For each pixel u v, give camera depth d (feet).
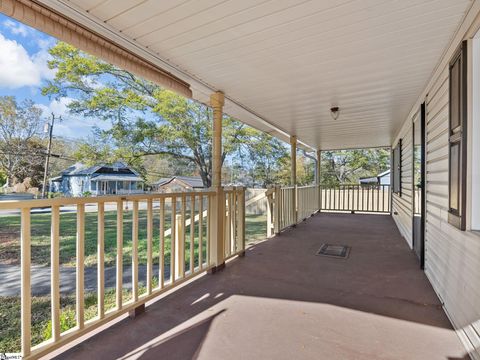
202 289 8.69
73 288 10.30
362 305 7.58
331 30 6.88
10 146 51.34
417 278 9.70
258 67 9.10
